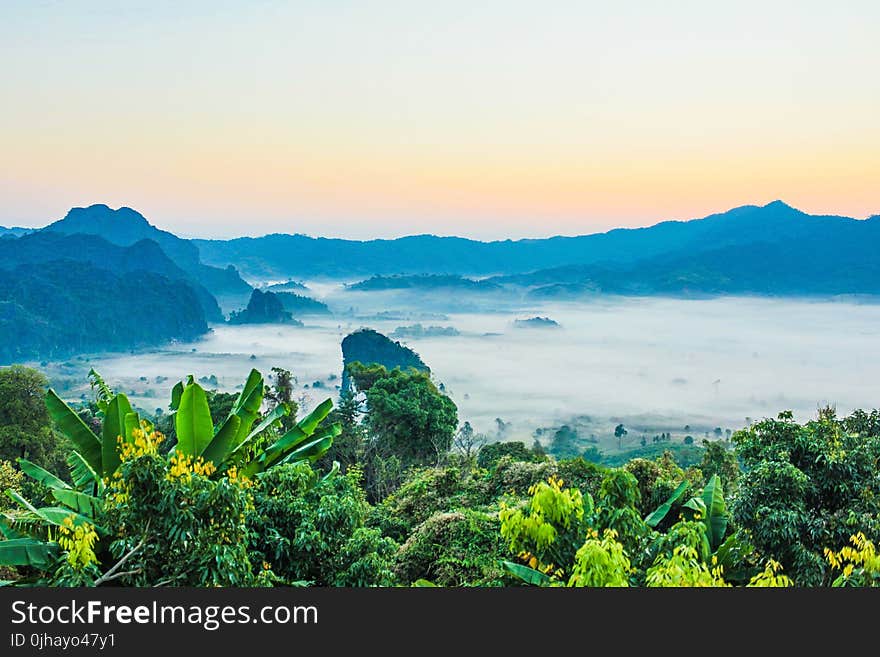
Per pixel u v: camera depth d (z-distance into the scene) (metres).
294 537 9.91
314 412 14.28
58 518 8.73
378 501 33.25
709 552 10.39
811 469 10.55
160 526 7.12
